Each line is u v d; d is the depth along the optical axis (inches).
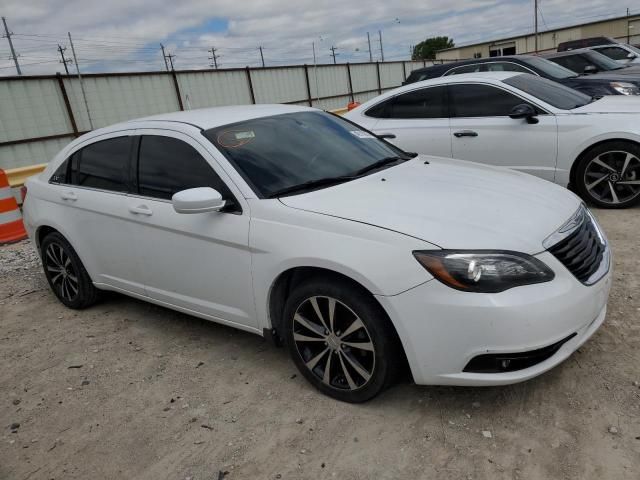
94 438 117.6
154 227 143.6
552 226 111.3
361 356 114.6
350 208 116.3
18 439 120.3
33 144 645.9
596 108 233.1
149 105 758.5
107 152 162.7
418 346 103.3
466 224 107.6
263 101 916.6
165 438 114.8
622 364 120.5
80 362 151.3
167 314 176.4
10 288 216.5
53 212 175.5
